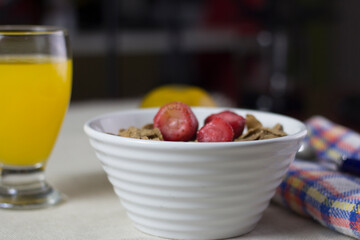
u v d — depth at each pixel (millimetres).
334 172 567
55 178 637
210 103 745
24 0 1847
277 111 1584
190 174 445
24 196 564
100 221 523
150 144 441
